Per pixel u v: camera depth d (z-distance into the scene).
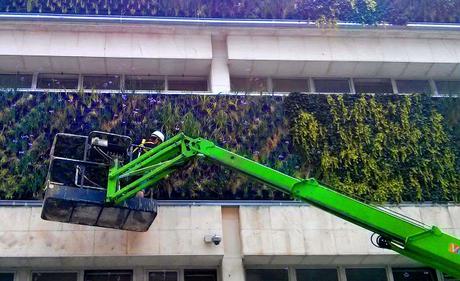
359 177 14.55
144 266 13.25
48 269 12.99
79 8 16.42
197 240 13.04
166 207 13.38
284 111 15.29
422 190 14.58
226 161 11.05
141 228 12.23
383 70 17.31
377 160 14.84
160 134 13.21
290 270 13.70
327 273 13.81
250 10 16.97
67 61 16.03
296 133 14.88
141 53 16.19
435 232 10.10
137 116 14.62
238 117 15.02
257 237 13.30
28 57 15.85
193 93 15.25
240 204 13.73
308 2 17.20
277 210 13.67
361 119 15.38
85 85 16.30
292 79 17.23
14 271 12.87
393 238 10.26
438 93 17.67
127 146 12.36
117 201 11.14
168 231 13.05
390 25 17.23
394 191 14.44
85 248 12.57
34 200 13.19
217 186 13.84
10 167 13.51
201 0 16.92
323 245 13.34
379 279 13.90
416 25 17.38
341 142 14.94
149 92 15.09
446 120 15.74
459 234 13.98
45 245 12.52
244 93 15.45
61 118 14.31
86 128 14.33
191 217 13.32
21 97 14.56
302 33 17.12
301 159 14.67
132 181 11.67
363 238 13.48
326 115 15.29
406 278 13.99
